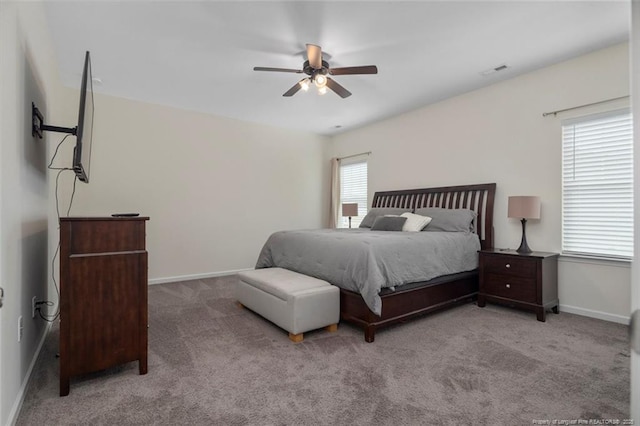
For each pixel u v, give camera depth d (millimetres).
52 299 3023
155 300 3705
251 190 5477
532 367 2115
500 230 3863
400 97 4355
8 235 1550
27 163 1963
